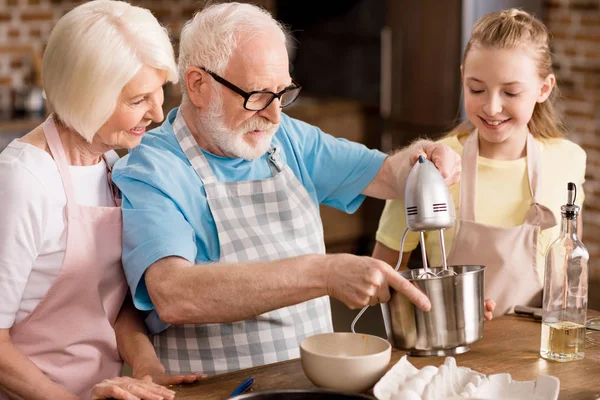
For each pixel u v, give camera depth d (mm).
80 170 1761
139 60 1650
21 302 1723
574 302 1634
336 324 3998
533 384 1432
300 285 1574
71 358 1775
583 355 1648
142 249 1702
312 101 5043
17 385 1641
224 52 1811
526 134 2197
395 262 2279
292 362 1651
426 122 4590
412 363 1601
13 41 4898
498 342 1737
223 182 1901
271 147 2014
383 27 4805
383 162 2061
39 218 1659
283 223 1948
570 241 1651
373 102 5020
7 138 4285
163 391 1479
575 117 4586
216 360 1857
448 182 1933
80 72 1620
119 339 1832
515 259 2115
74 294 1748
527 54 2051
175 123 1934
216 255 1877
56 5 4992
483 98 2086
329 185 2096
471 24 4273
